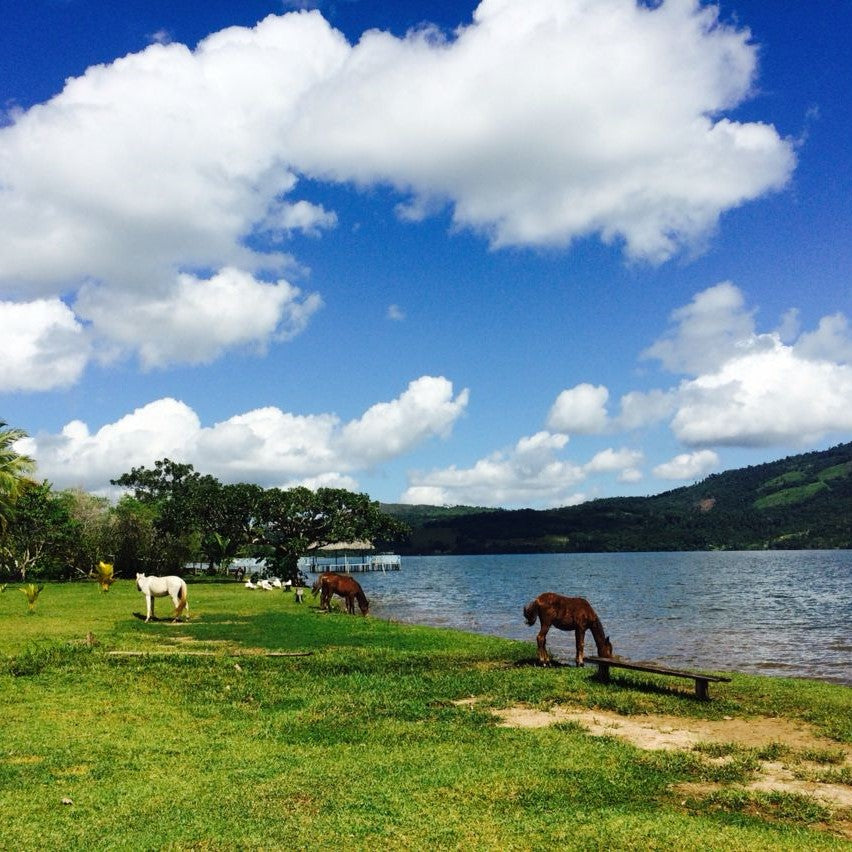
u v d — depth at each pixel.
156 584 28.11
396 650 21.22
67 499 63.38
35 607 32.84
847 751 10.77
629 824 7.56
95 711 12.57
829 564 134.12
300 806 8.08
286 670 17.03
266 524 63.91
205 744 10.66
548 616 18.73
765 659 26.16
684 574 104.88
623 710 13.20
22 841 6.99
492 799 8.38
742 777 9.34
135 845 6.92
